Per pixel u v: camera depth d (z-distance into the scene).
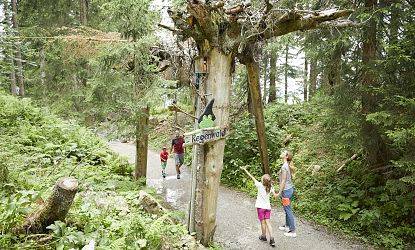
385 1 7.17
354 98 7.73
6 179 5.57
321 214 7.95
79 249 3.96
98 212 4.94
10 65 9.79
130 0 7.31
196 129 6.06
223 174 11.05
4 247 3.67
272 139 11.30
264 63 12.96
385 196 7.43
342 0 7.56
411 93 6.78
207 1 5.08
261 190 6.56
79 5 14.92
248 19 5.65
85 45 7.59
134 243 4.34
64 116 13.07
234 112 10.22
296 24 5.91
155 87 7.69
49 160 7.65
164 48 7.94
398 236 6.80
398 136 5.87
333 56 8.06
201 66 5.86
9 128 8.94
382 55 7.59
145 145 9.16
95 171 8.18
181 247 4.85
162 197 8.91
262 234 6.62
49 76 14.70
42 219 4.06
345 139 7.76
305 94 16.45
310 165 10.05
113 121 8.56
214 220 6.24
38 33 14.05
